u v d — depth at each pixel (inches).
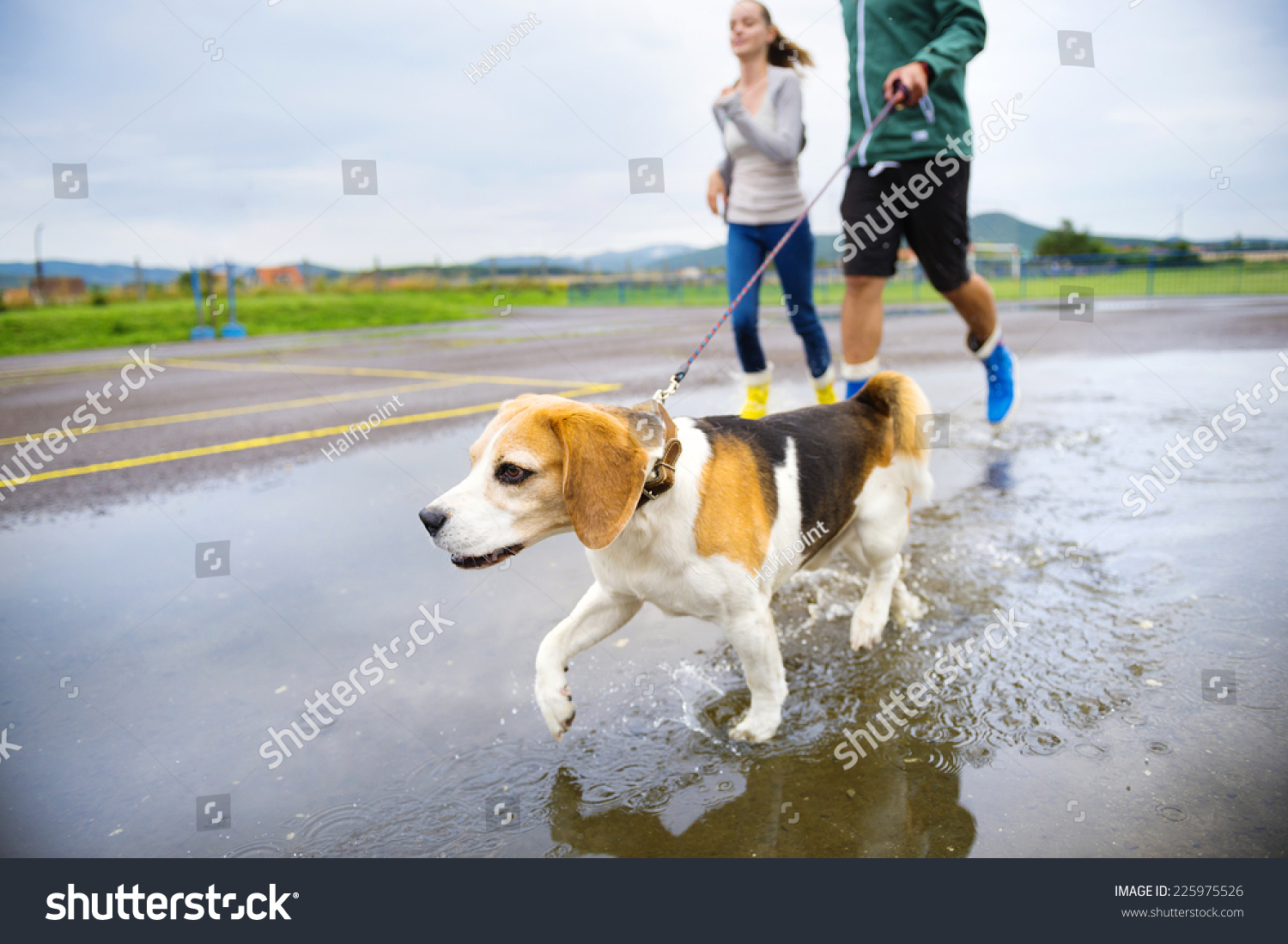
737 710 94.3
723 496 88.1
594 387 270.7
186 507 168.9
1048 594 117.2
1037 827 73.3
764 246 166.6
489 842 74.4
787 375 279.7
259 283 697.0
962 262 159.6
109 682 103.2
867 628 107.6
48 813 80.1
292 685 101.3
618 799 79.2
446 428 225.1
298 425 241.4
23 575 136.9
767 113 155.9
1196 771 79.0
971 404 230.2
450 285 754.8
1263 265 646.5
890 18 143.7
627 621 96.3
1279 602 109.3
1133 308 492.1
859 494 106.7
